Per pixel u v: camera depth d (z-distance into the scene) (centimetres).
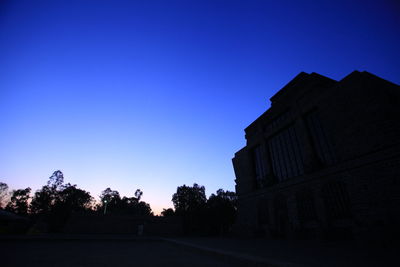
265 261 717
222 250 1106
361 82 1520
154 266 792
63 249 1399
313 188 1777
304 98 2119
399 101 1345
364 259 762
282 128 2400
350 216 1455
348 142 1557
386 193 1252
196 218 4381
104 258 998
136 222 3394
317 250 1090
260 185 2639
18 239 1947
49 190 7112
